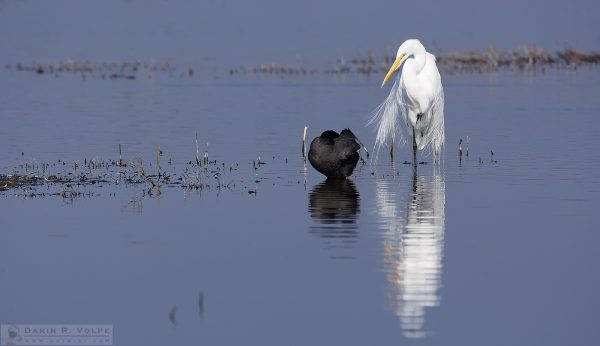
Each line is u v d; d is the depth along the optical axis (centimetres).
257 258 1273
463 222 1443
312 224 1437
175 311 1106
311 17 4966
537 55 3647
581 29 4462
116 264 1259
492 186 1689
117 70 3484
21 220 1473
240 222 1454
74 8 5384
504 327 1055
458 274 1210
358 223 1441
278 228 1417
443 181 1745
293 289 1162
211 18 5012
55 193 1658
